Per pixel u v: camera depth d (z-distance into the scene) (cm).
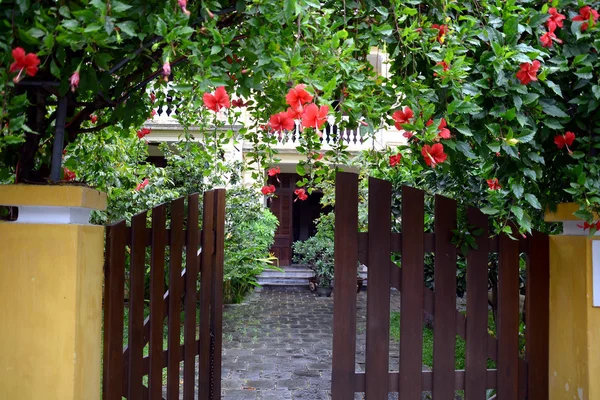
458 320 242
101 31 137
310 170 306
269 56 174
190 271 311
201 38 171
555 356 245
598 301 224
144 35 154
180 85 170
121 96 225
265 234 874
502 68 184
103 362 226
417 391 238
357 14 200
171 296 287
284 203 1274
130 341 250
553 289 248
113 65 182
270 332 707
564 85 209
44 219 181
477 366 243
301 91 165
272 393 454
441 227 243
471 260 244
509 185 202
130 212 517
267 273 1185
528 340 250
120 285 237
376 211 239
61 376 177
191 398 310
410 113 186
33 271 179
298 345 633
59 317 178
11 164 206
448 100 197
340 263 235
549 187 234
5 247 179
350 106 185
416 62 204
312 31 187
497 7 194
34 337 178
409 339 238
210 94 175
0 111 136
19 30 132
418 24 193
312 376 505
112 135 306
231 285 913
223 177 759
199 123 333
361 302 959
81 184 191
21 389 177
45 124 214
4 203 175
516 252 247
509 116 184
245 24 192
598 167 197
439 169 245
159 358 272
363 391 237
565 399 238
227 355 580
